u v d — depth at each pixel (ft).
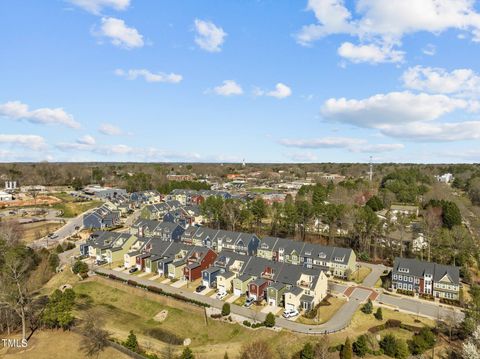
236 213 395.75
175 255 282.97
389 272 274.57
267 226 399.03
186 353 156.25
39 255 306.35
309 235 361.71
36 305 215.92
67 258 316.40
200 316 207.10
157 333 194.29
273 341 176.24
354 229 326.85
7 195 547.49
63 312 185.06
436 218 357.00
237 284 233.55
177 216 437.58
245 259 257.14
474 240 333.83
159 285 250.98
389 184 579.48
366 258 301.02
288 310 208.13
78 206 524.93
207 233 337.52
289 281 226.79
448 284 228.84
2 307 181.78
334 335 178.70
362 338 164.14
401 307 215.92
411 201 519.60
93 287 255.29
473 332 155.12
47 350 169.58
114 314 218.38
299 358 161.17
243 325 192.34
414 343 168.55
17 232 343.26
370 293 236.63
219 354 168.25
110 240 326.24
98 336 177.68
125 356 164.96
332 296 230.68
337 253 271.90
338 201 460.14
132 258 290.76
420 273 239.91
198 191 600.80
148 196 585.22
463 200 557.74
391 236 355.77
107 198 584.40
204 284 247.91
